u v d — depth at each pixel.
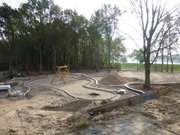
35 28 36.25
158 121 7.49
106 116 8.02
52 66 38.66
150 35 17.97
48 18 36.81
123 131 6.42
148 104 10.29
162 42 19.83
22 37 35.75
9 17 33.75
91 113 8.38
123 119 7.69
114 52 45.03
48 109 11.34
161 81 23.03
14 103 13.70
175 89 15.63
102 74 29.75
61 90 18.17
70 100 14.07
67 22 37.81
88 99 13.68
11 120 8.73
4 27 34.09
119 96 14.59
